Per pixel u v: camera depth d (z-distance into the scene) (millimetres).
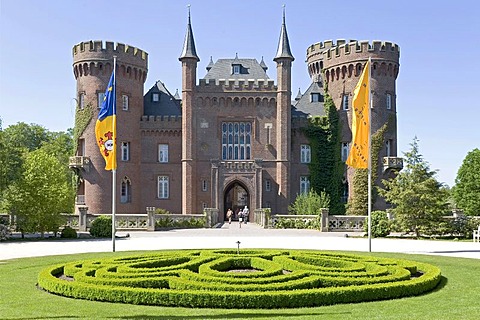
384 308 13828
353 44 58906
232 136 60719
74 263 19344
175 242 33312
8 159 37688
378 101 57812
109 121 27406
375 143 57344
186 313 13203
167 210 60656
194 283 15180
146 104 63844
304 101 64562
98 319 12375
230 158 60500
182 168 60094
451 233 39594
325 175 60719
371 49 58281
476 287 17141
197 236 38656
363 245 31766
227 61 64312
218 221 58000
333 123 60719
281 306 13977
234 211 69312
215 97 60562
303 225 48031
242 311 13492
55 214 37406
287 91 60062
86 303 14344
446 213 39500
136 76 60750
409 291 15617
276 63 60688
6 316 12750
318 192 60656
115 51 58938
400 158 57062
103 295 14625
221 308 13883
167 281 15930
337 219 44781
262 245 31250
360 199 56781
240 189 70062
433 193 39000
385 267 18641
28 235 39906
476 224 39062
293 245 31359
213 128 60406
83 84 58844
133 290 14398
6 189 37000
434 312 13023
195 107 60375
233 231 44469
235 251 23859
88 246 30594
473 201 73812
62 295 15422
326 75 61844
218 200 58500
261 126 60469
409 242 34562
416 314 12734
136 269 17438
